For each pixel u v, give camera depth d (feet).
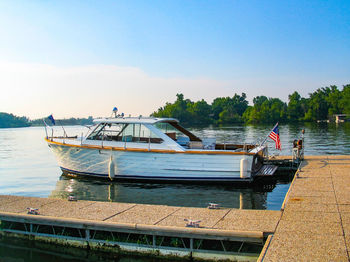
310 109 380.17
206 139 50.44
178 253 21.03
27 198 29.76
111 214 24.31
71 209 25.88
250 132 169.17
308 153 74.23
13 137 185.98
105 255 22.53
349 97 352.08
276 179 49.19
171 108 411.75
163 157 43.16
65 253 23.40
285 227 19.95
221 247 20.54
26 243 24.68
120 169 45.14
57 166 65.87
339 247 16.76
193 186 42.73
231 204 34.88
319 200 25.57
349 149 81.15
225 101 552.41
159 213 24.38
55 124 54.54
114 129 46.47
